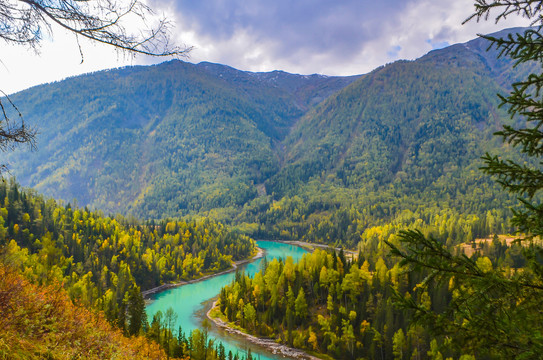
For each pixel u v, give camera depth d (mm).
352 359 75188
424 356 64562
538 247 5371
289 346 81500
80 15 5477
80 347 12289
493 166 5855
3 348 8820
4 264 14094
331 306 88062
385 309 74688
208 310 105062
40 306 12266
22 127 5973
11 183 131000
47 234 115938
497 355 4703
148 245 161125
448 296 58500
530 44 5152
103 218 167375
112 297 80688
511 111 5730
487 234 170250
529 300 4855
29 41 5707
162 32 6090
